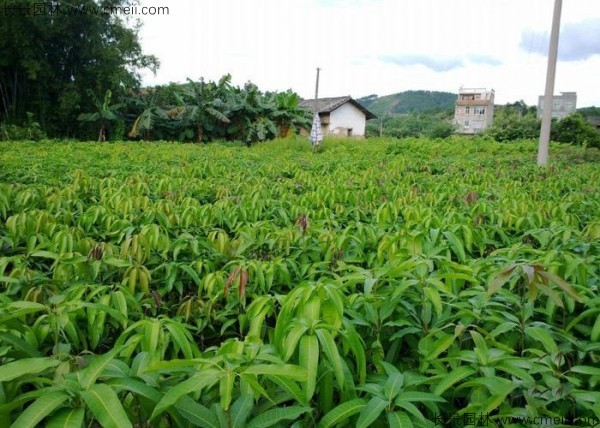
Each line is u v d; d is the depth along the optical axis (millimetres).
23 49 20734
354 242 3059
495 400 1358
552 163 10703
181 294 2672
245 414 1315
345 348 1627
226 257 2916
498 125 25984
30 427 1052
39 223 3145
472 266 2465
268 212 4105
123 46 23266
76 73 23172
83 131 23656
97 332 1936
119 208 3883
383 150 15227
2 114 22484
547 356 1663
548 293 1617
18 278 2299
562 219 3896
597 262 2488
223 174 7082
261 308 1843
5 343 1561
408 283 1929
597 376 1541
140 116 22547
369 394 1528
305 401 1360
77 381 1224
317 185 5969
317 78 24562
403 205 4426
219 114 23016
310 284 1830
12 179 5738
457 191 5574
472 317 1936
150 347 1562
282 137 24484
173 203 4191
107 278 2652
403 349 2061
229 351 1543
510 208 4160
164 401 1168
